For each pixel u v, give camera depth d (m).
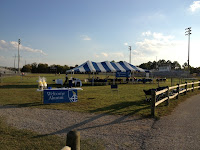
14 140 3.55
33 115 5.69
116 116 5.71
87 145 3.38
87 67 19.16
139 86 17.95
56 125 4.66
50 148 3.20
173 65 100.19
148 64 107.31
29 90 12.81
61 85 18.11
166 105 7.70
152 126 4.70
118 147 3.33
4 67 83.50
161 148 3.31
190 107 7.32
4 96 9.74
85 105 7.50
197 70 66.75
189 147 3.36
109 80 20.97
